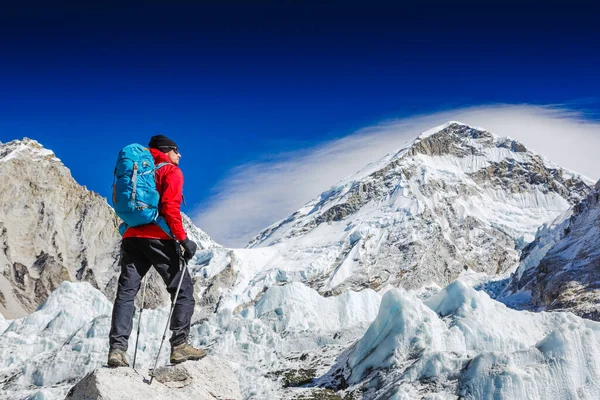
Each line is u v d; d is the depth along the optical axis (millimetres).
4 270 130000
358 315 20438
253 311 20359
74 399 5551
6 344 19297
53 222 147250
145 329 18188
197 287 146500
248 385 15258
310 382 15383
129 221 6109
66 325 20938
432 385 13203
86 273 139625
